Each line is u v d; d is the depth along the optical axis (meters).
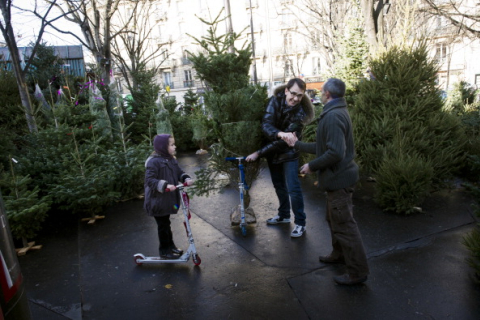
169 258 3.73
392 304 2.82
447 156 4.99
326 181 2.97
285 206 4.51
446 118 5.43
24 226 4.33
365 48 8.18
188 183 3.58
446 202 4.89
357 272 3.03
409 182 4.47
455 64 31.25
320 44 13.63
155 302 3.07
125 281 3.46
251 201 5.59
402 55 5.55
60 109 6.94
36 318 2.93
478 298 2.82
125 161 6.09
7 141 6.00
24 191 4.62
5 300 1.49
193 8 36.47
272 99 4.03
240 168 4.19
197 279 3.40
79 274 3.66
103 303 3.11
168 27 37.44
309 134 7.05
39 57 10.73
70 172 5.41
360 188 5.69
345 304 2.87
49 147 5.84
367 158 5.45
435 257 3.49
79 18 10.01
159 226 3.68
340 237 3.02
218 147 4.48
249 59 4.59
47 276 3.66
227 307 2.94
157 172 3.55
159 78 38.59
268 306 2.91
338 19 13.18
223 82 4.55
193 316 2.85
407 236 3.98
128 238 4.53
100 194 5.27
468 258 3.31
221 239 4.27
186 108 13.66
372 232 4.14
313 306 2.87
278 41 35.50
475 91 13.80
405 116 5.41
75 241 4.55
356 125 5.66
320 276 3.30
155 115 9.88
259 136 4.28
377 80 5.78
